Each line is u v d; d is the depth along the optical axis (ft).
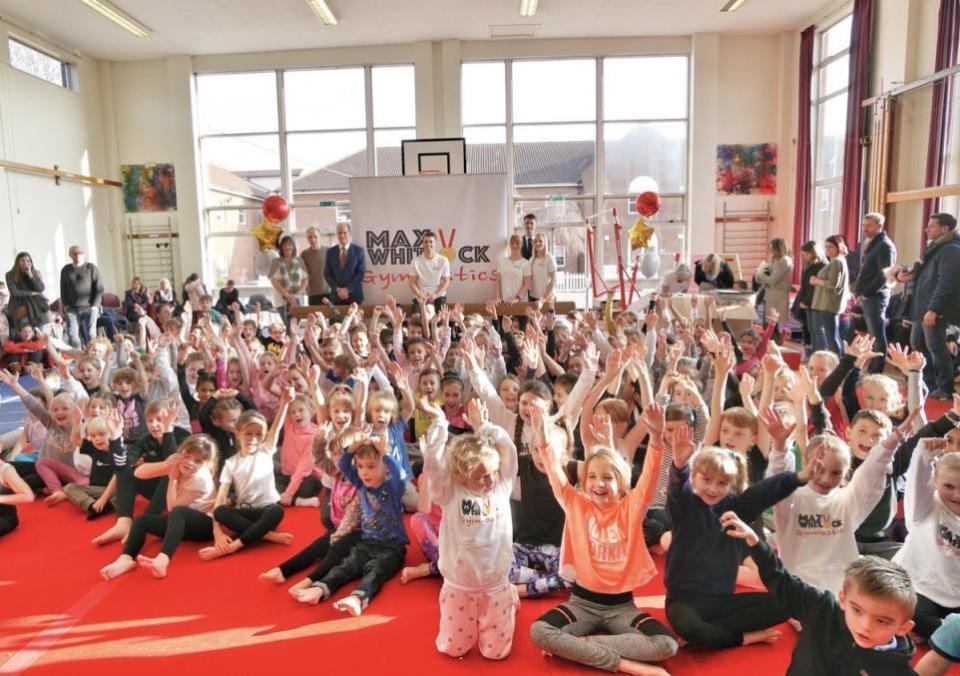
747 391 9.69
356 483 8.63
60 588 8.54
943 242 17.06
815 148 33.73
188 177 37.83
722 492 6.73
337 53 36.52
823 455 6.97
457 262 21.42
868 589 4.48
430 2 30.25
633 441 9.54
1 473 10.62
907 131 25.61
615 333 15.81
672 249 37.78
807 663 5.02
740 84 35.86
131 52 36.70
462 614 6.62
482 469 6.49
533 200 37.88
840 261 19.66
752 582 7.84
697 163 35.96
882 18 27.09
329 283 21.38
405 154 32.30
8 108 31.07
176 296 39.45
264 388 14.55
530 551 8.43
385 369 13.94
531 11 30.89
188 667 6.70
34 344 23.90
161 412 10.66
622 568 6.67
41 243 33.30
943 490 6.46
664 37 35.65
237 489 10.14
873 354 10.48
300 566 8.68
